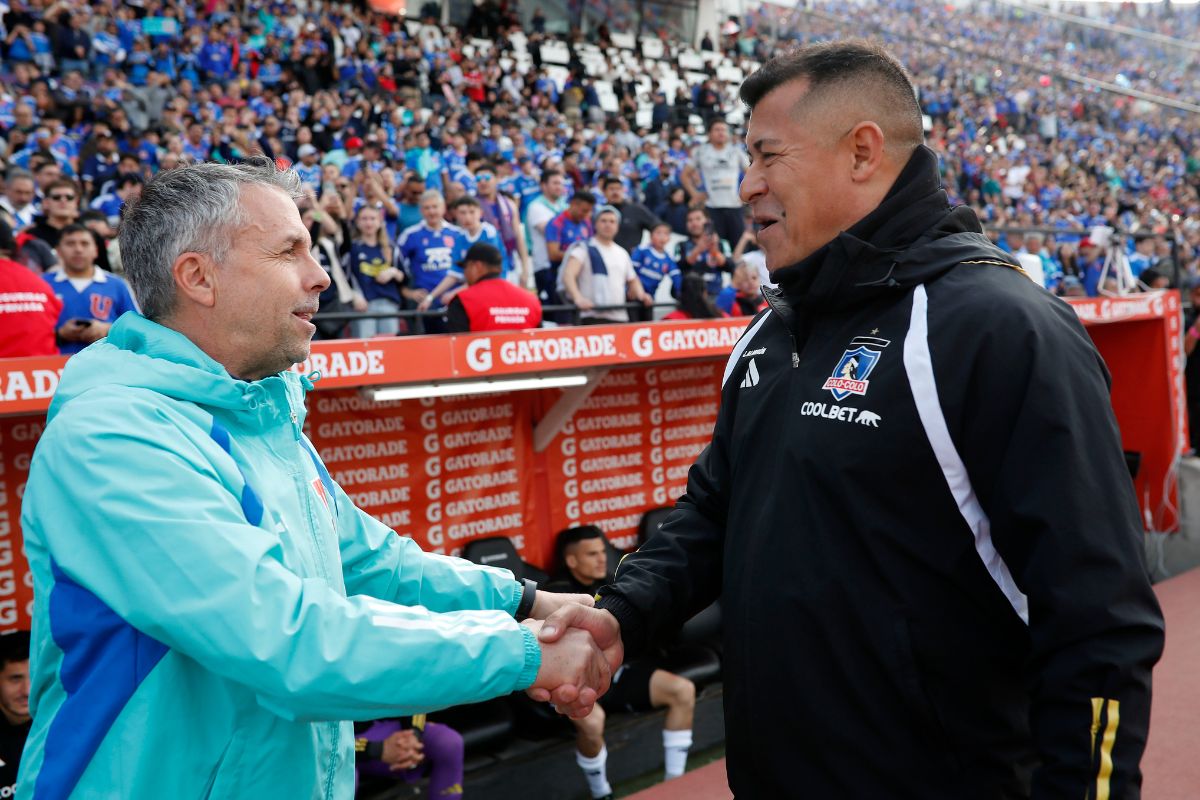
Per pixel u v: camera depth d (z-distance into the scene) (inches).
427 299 264.2
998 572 58.8
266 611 54.7
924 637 58.9
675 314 266.5
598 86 767.7
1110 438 56.1
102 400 58.4
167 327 64.9
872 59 63.7
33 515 59.1
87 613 57.6
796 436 62.6
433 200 271.6
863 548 59.8
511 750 201.8
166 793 57.9
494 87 689.0
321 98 513.3
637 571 75.2
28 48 459.2
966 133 872.3
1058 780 52.8
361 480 207.6
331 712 55.7
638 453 255.4
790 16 954.1
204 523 55.6
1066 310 59.9
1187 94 1175.0
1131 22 1317.7
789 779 62.9
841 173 63.6
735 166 380.5
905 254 61.4
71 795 57.5
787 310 66.4
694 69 873.5
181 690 58.4
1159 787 109.7
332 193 277.9
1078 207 770.8
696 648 234.2
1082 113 1002.7
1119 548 53.5
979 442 57.1
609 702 214.7
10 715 159.0
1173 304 313.9
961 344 57.7
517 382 189.9
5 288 167.6
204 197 63.5
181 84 480.1
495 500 228.1
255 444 65.4
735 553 66.6
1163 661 151.0
